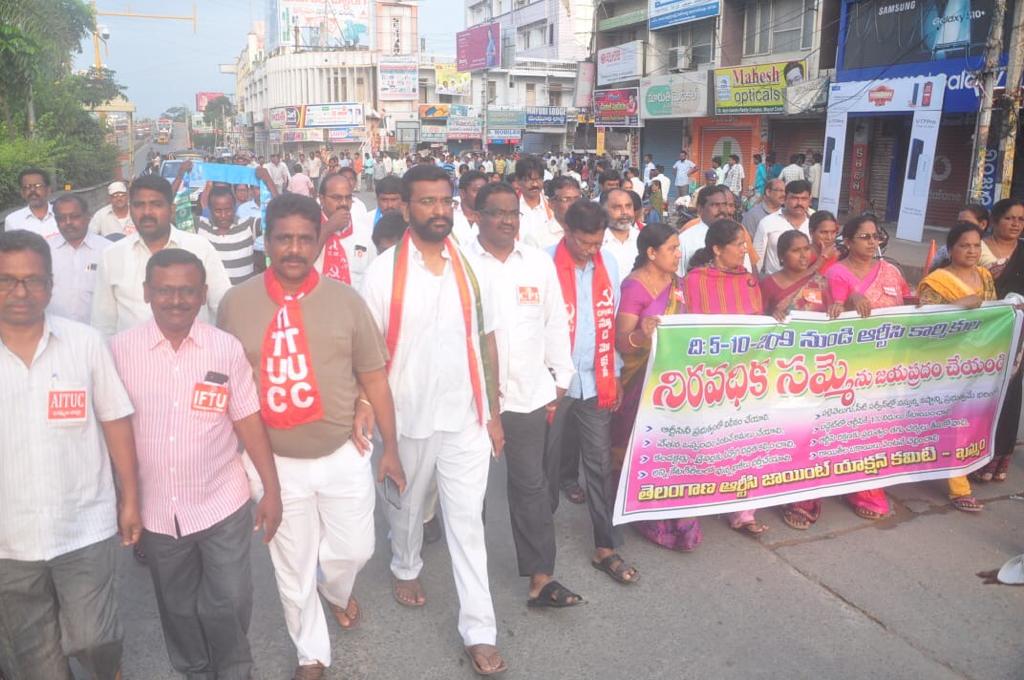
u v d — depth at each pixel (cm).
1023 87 1315
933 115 1628
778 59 2202
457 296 336
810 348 455
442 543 455
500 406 360
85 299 484
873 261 496
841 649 357
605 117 2917
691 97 2420
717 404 438
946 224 1775
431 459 345
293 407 299
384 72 5616
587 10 4653
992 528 473
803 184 645
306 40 6788
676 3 2559
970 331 489
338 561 333
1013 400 516
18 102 1794
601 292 413
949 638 365
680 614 383
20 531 262
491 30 4478
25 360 258
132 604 390
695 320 422
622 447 456
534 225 628
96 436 274
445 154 3775
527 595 400
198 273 273
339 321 302
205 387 280
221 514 292
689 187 2317
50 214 608
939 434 495
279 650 355
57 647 283
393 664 346
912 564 430
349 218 580
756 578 416
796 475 465
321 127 5634
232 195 621
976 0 1531
